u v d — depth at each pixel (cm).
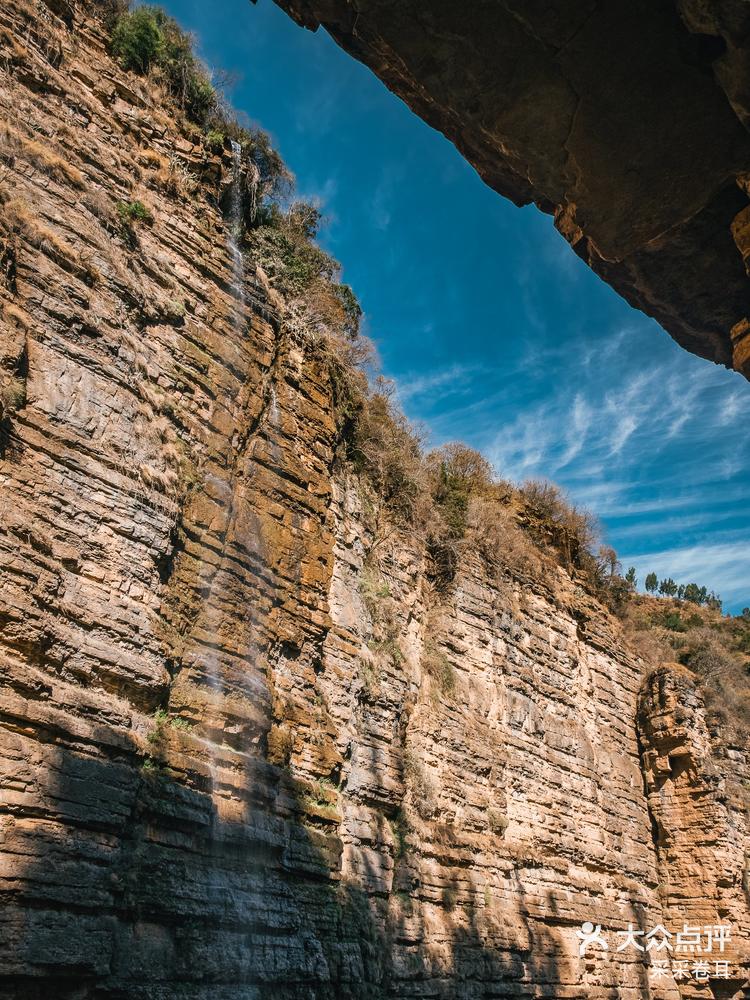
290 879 1709
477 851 2350
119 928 1280
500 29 692
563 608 3222
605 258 807
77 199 1659
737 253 782
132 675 1437
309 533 2078
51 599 1324
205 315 1914
